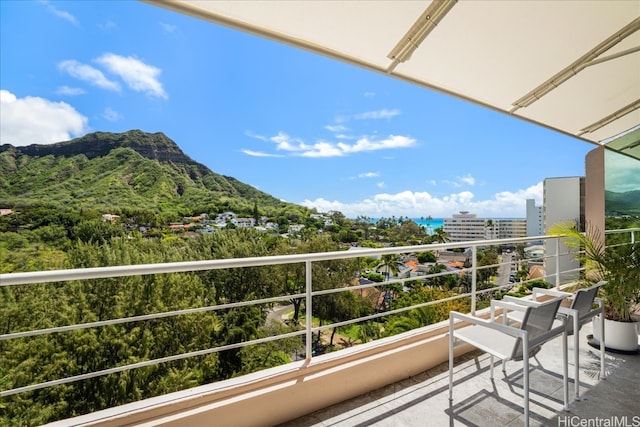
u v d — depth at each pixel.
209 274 20.34
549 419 2.22
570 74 2.90
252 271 21.45
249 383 2.09
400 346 2.79
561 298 2.21
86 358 15.68
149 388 16.89
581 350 3.32
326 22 2.11
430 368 2.91
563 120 3.87
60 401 14.86
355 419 2.21
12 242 22.05
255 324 20.53
